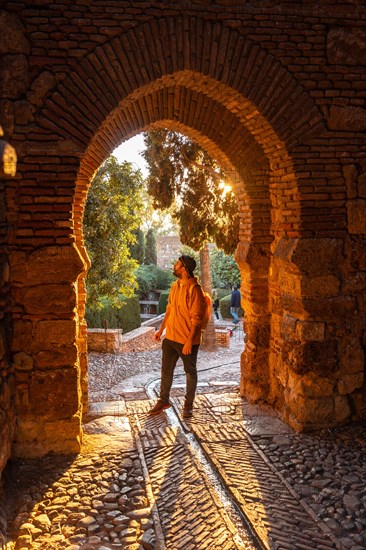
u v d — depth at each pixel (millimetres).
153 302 22062
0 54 4148
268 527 3467
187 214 10977
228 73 4586
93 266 11055
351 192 4906
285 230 5195
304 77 4711
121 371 9633
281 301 5473
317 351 4996
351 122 4840
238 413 5656
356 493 3904
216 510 3684
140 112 5762
